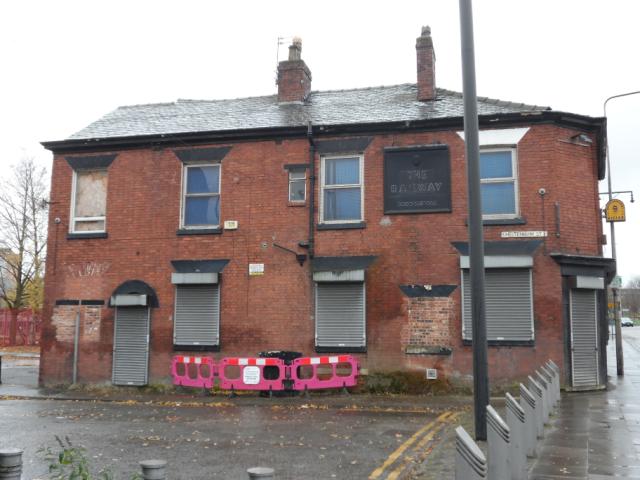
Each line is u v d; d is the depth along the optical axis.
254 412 11.49
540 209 13.56
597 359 13.68
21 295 32.75
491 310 13.45
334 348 14.06
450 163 14.09
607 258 13.67
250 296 14.69
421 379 13.53
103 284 15.58
